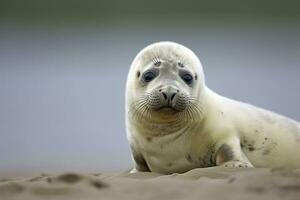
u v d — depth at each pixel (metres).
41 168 68.31
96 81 171.75
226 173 26.86
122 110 128.12
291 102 131.50
